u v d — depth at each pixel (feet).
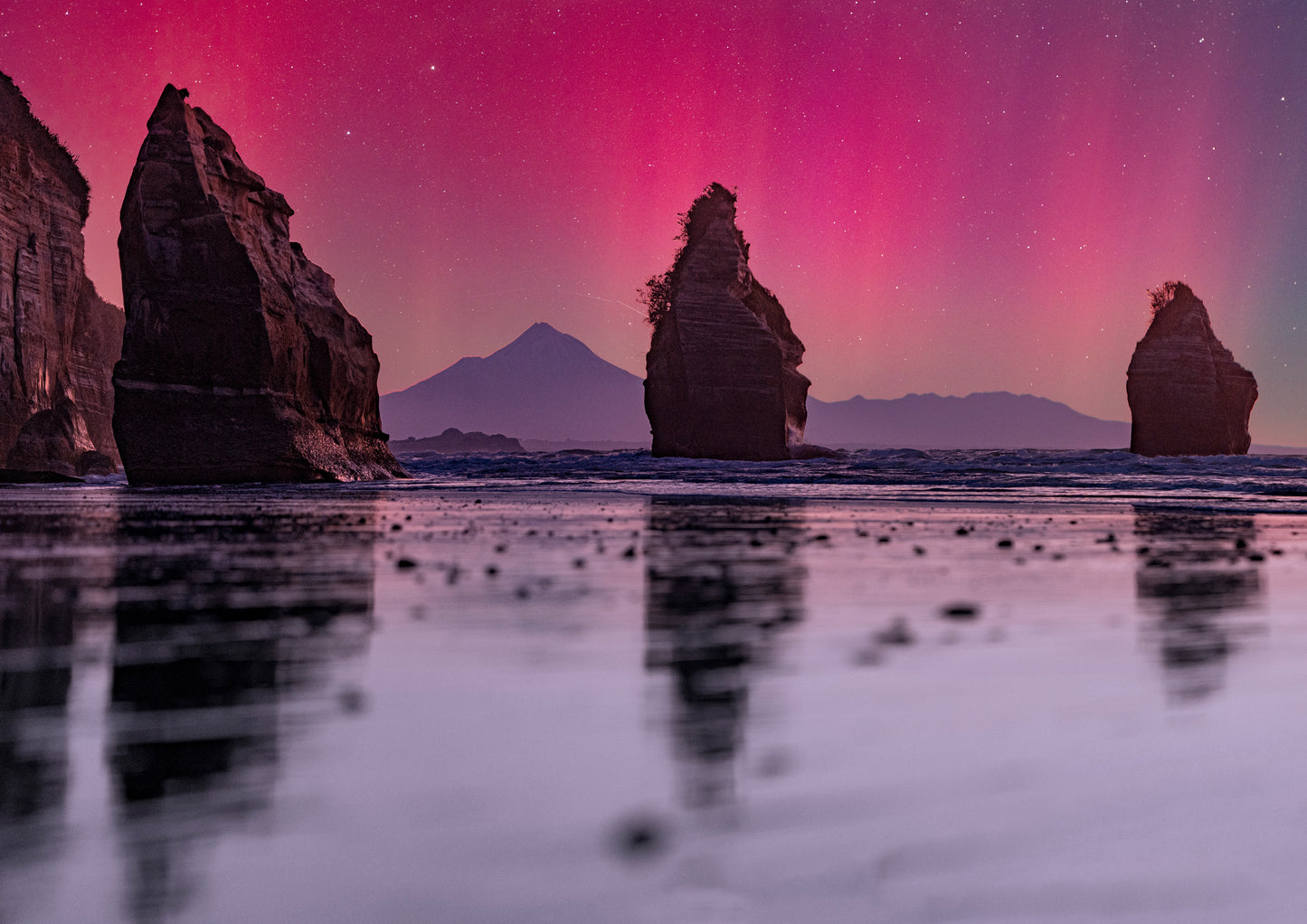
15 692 11.53
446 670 13.24
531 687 12.24
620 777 8.61
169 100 125.18
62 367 217.56
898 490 112.88
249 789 8.05
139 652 14.19
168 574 24.41
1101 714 11.20
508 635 16.17
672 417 269.64
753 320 270.87
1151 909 6.35
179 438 117.50
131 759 8.80
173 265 118.83
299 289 139.23
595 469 197.98
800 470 188.44
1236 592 23.56
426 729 10.11
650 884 6.45
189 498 76.43
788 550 34.50
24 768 8.49
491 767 8.82
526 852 6.91
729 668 13.62
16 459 187.11
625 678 12.84
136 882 6.26
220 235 121.60
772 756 9.37
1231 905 6.46
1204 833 7.65
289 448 122.72
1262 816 8.00
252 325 120.88
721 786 8.43
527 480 145.18
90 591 20.97
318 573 25.03
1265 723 10.84
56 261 216.33
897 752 9.57
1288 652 15.42
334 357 137.39
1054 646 15.83
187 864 6.55
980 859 7.06
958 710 11.34
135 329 116.88
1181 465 186.19
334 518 51.19
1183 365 303.48
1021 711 11.33
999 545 37.99
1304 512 73.00
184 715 10.48
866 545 36.96
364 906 6.00
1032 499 92.48
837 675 13.21
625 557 30.99
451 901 6.11
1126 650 15.52
